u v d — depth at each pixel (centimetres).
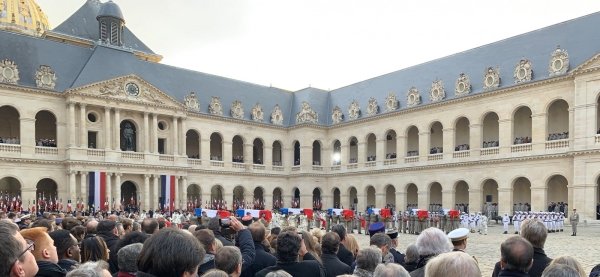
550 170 5388
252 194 7950
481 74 6341
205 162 7450
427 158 6694
